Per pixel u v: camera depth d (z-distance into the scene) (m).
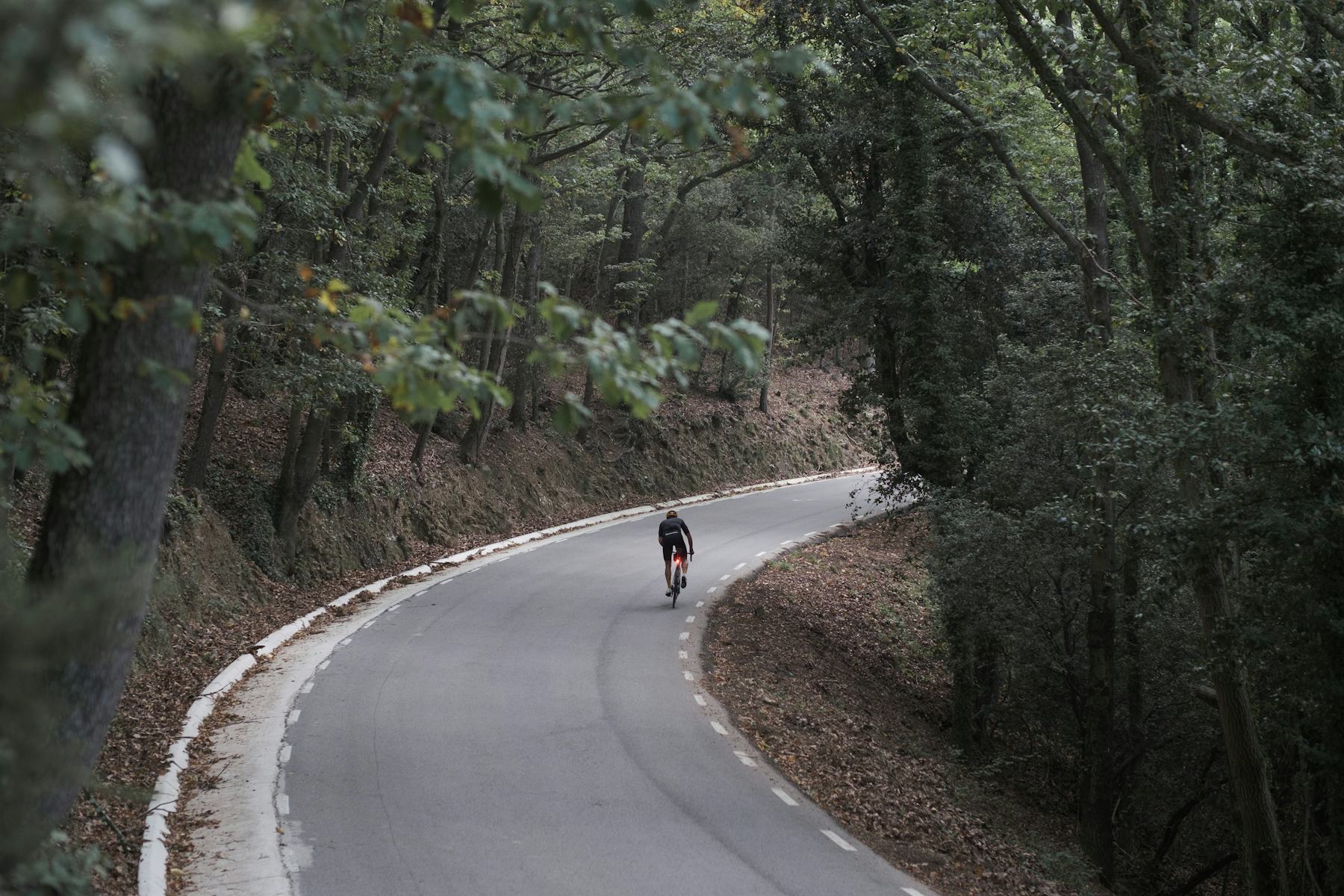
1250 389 11.66
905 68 18.36
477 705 13.77
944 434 21.83
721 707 14.88
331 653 16.31
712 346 4.37
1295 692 12.60
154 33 2.52
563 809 10.29
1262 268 11.55
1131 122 15.41
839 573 29.14
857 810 11.71
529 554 27.50
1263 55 12.05
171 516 17.83
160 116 4.26
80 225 3.97
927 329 22.12
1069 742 21.61
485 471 32.03
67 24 2.35
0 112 2.41
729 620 21.34
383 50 14.19
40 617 2.98
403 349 4.41
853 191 25.91
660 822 10.16
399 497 27.11
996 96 19.19
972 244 24.42
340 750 11.66
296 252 18.39
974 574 18.06
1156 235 13.84
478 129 3.79
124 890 7.79
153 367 4.11
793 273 27.09
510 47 22.28
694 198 44.41
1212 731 19.52
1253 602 12.39
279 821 9.51
